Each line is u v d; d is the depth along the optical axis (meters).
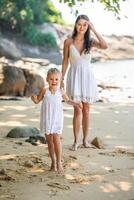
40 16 37.03
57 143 6.99
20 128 9.23
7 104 13.16
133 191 6.28
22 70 15.65
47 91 7.08
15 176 6.73
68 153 8.03
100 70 26.88
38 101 7.22
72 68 8.48
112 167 7.27
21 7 34.81
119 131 9.87
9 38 33.72
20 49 32.94
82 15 8.41
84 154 7.99
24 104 13.20
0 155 7.75
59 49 34.84
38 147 8.38
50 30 36.72
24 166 7.18
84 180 6.62
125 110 12.59
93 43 8.51
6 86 15.14
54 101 7.02
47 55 33.41
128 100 14.97
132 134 9.61
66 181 6.59
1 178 6.62
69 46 8.45
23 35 34.19
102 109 12.65
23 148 8.27
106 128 10.13
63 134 9.48
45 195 6.08
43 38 34.38
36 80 15.70
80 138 9.12
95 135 9.45
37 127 10.09
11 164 7.26
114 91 17.53
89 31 8.40
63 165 7.29
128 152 8.16
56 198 5.99
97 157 7.81
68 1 15.28
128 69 27.50
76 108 8.35
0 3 34.38
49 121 6.96
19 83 15.27
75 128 8.38
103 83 19.25
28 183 6.48
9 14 34.34
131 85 19.50
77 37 8.41
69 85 8.49
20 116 11.31
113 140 9.09
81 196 6.08
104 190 6.29
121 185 6.48
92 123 10.63
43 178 6.67
